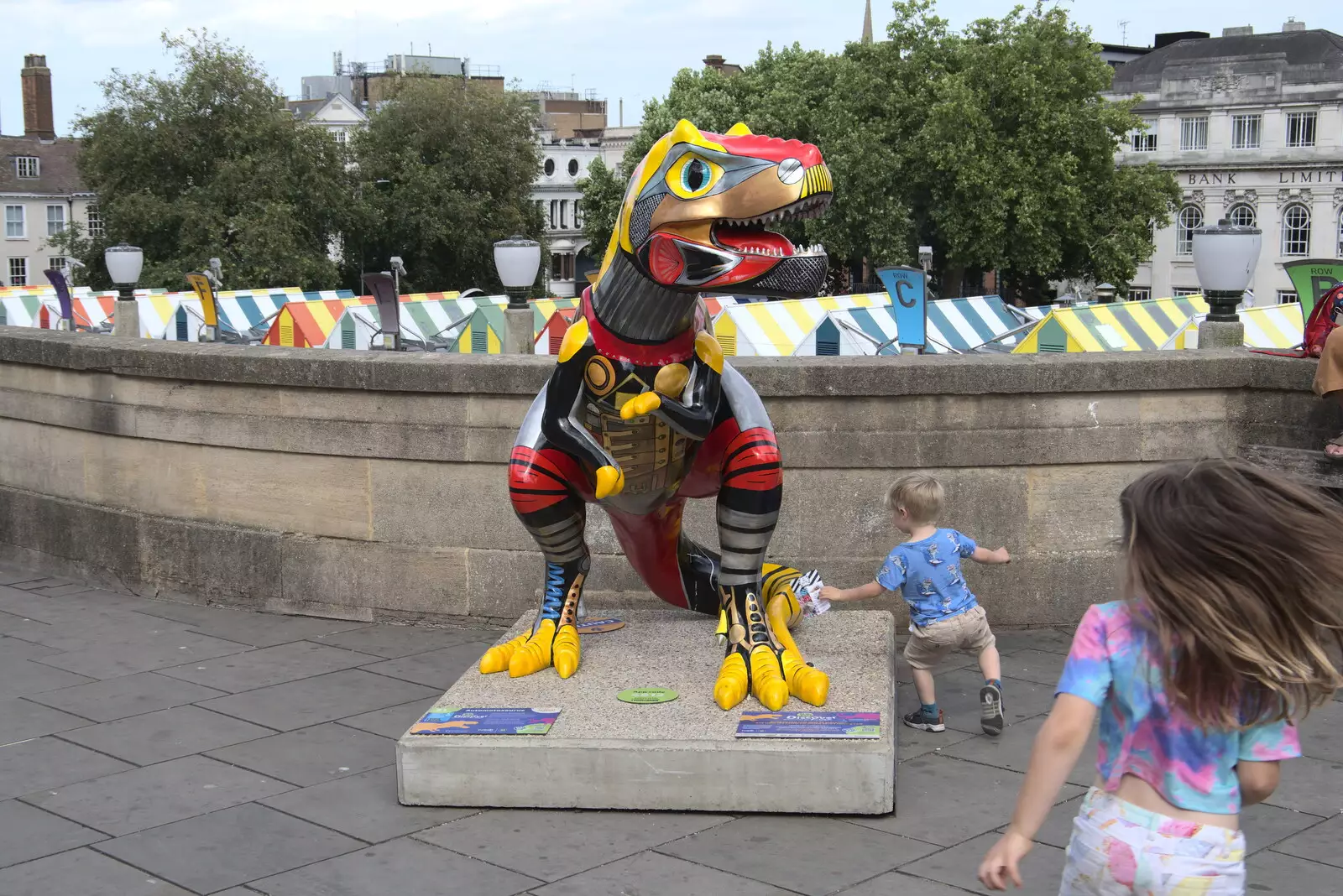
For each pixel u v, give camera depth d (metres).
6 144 72.75
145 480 8.01
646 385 5.00
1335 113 58.03
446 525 7.17
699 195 4.52
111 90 45.03
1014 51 41.66
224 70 45.19
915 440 6.77
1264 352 6.98
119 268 18.11
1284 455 6.50
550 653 5.55
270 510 7.57
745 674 5.16
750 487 5.23
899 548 5.52
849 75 44.34
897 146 43.12
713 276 4.61
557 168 85.25
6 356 8.60
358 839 4.55
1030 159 41.28
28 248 71.44
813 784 4.65
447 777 4.80
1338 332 6.16
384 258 53.50
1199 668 2.45
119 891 4.17
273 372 7.34
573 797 4.77
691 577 6.05
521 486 5.36
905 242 43.28
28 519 8.74
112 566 8.22
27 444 8.72
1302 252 59.09
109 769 5.20
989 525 6.86
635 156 48.72
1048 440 6.78
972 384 6.69
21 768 5.22
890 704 5.07
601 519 7.03
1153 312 18.72
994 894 4.04
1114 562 6.91
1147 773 2.58
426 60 92.56
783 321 19.09
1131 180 42.47
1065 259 44.25
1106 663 2.60
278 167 45.03
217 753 5.38
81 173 47.34
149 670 6.51
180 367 7.65
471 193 52.22
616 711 5.05
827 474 6.83
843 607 6.88
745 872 4.24
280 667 6.54
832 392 6.72
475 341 18.94
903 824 4.59
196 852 4.45
